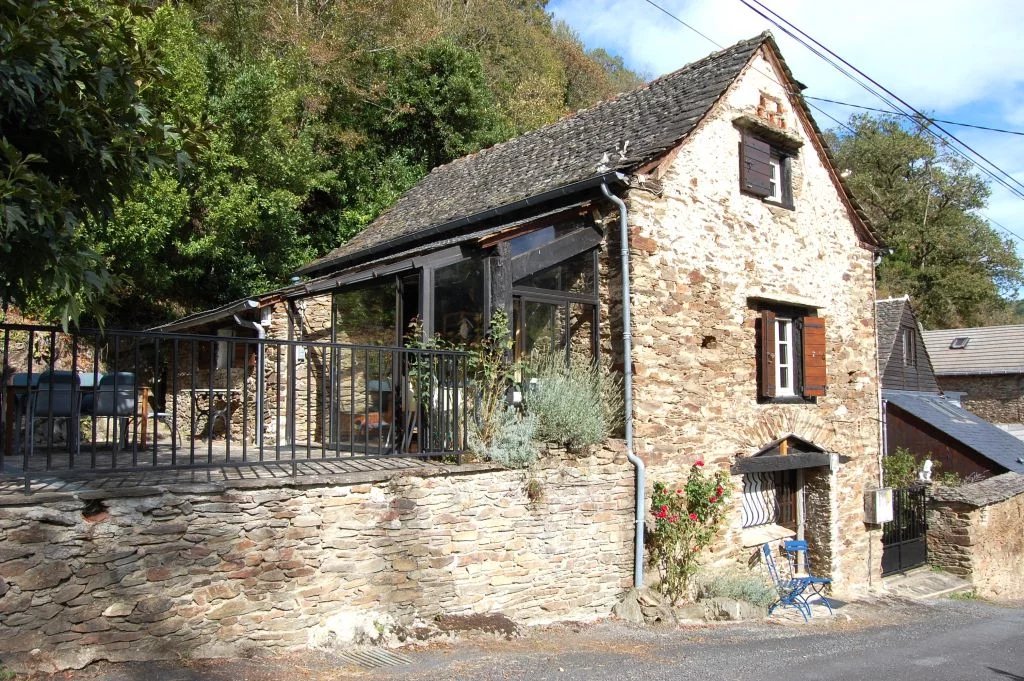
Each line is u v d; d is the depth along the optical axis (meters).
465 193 12.77
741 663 6.98
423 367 8.03
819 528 11.95
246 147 14.47
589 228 9.23
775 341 10.88
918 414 19.17
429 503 6.77
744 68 10.72
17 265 4.64
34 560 4.83
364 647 6.12
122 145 5.04
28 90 4.35
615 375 9.02
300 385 11.77
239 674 5.22
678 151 9.64
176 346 5.46
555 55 34.75
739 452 10.27
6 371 5.05
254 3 17.69
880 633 9.73
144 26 12.13
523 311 8.88
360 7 20.09
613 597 8.41
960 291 34.56
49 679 4.70
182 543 5.42
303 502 6.00
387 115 21.36
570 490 8.02
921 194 35.59
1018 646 9.50
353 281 9.54
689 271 9.73
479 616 6.96
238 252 15.27
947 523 15.23
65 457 7.84
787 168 11.73
